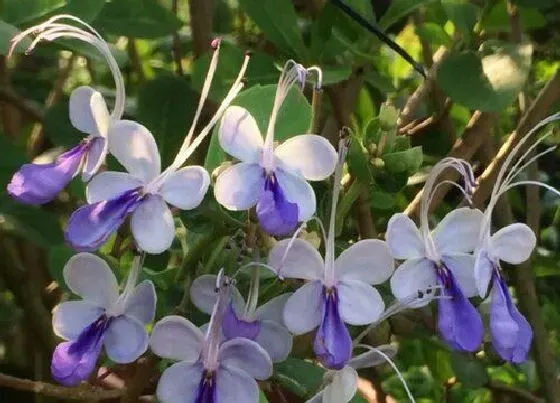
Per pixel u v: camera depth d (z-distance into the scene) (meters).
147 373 0.37
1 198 0.42
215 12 0.61
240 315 0.35
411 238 0.35
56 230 0.43
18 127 0.58
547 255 0.58
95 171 0.33
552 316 0.59
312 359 0.41
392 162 0.37
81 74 0.67
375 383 0.53
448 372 0.57
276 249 0.34
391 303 0.38
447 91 0.43
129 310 0.34
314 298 0.34
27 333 0.54
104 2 0.42
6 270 0.51
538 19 0.50
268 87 0.36
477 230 0.35
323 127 0.52
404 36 0.59
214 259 0.36
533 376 0.60
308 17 0.55
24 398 0.51
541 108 0.46
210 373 0.34
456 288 0.35
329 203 0.37
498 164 0.46
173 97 0.43
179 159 0.33
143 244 0.33
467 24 0.47
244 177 0.33
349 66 0.45
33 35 0.41
